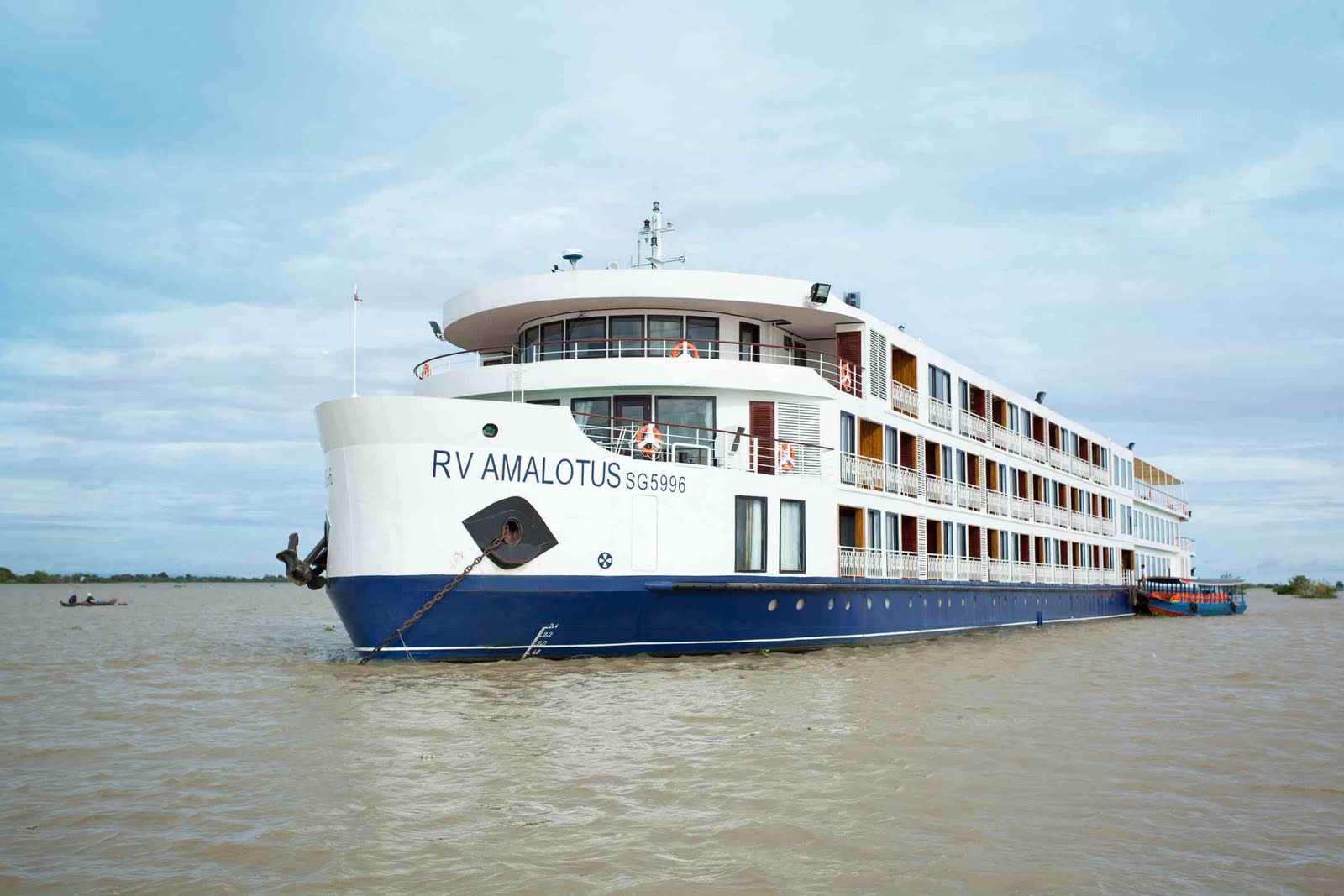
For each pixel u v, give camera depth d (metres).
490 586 20.75
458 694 17.83
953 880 9.16
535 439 21.25
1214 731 16.17
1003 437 41.81
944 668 23.84
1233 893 8.97
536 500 21.22
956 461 36.97
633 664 22.03
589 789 11.85
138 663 25.62
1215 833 10.66
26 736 15.08
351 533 20.86
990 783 12.48
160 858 9.48
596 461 22.00
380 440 20.44
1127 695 20.17
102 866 9.29
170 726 15.73
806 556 26.27
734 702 17.69
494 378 26.92
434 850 9.73
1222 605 61.53
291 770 12.66
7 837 10.09
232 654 27.94
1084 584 49.94
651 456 23.97
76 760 13.36
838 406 28.00
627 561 22.39
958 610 35.28
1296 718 17.67
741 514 24.72
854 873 9.26
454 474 20.53
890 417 31.59
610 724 15.49
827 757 13.66
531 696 17.72
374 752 13.54
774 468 26.14
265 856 9.55
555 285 27.00
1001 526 40.88
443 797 11.45
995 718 16.95
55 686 20.92
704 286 26.89
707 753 13.71
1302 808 11.70
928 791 12.02
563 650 22.08
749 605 24.53
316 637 36.31
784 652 25.75
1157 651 30.84
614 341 27.41
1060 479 48.53
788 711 16.95
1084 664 26.12
